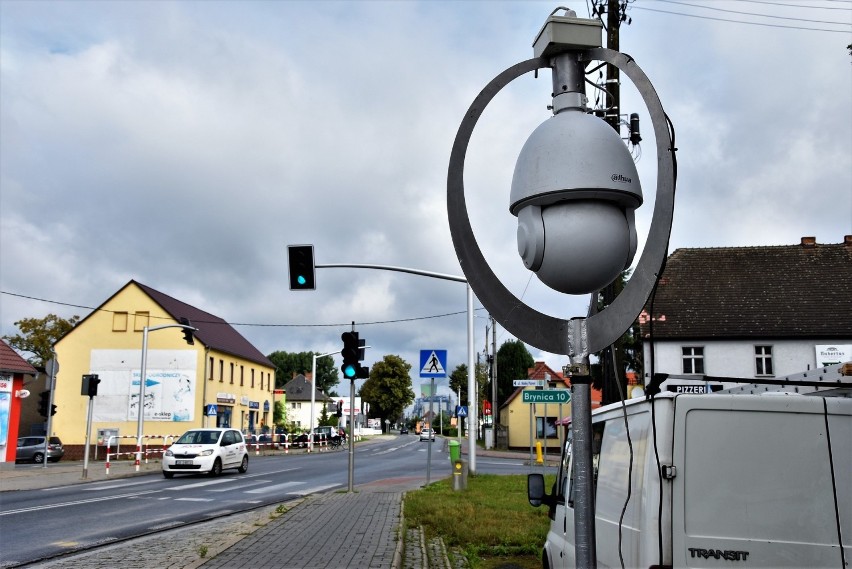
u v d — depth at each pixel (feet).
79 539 37.06
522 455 154.92
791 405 13.96
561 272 10.36
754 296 114.21
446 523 40.65
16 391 102.78
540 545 35.78
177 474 89.04
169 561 29.43
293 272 70.23
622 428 16.94
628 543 15.21
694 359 109.29
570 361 10.02
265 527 38.70
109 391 165.07
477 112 11.02
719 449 13.89
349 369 63.52
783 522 13.57
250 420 210.38
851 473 13.67
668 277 118.42
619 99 37.04
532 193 10.34
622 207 10.59
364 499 54.54
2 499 57.36
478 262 10.85
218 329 202.69
